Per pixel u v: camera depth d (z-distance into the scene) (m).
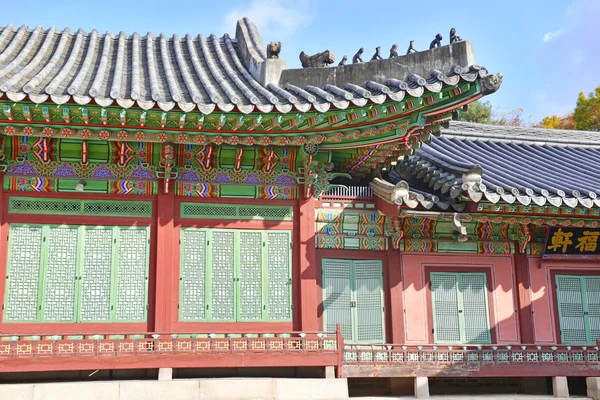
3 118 13.30
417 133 14.48
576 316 17.89
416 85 13.34
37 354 13.59
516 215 16.52
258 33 18.33
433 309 17.05
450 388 17.45
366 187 17.06
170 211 15.27
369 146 15.02
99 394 13.48
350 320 16.44
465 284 17.41
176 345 14.14
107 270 14.92
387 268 16.92
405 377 16.38
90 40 18.27
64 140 14.79
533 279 17.89
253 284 15.46
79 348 13.80
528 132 23.48
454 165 16.61
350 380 16.67
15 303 14.43
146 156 15.30
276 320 15.39
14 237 14.68
